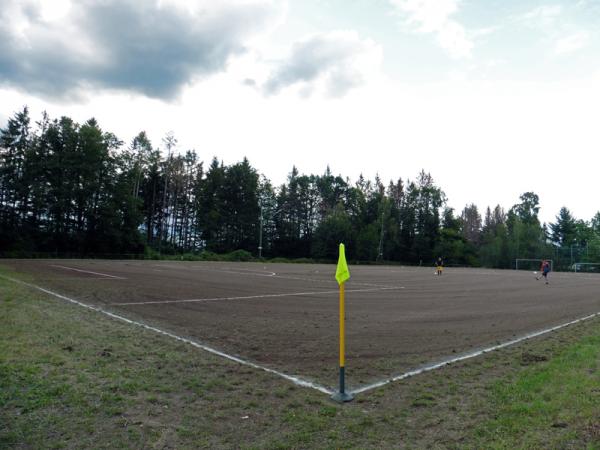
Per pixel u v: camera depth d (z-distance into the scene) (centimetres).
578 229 9712
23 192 5784
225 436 404
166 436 400
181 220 8712
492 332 949
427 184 9281
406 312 1241
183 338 812
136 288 1694
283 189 9488
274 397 513
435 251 8488
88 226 6244
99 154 6169
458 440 398
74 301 1221
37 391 489
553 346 800
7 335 732
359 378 599
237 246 8412
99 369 584
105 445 377
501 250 7506
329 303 1410
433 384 571
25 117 6366
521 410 466
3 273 2097
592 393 508
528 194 11025
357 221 8850
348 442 396
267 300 1448
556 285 2592
